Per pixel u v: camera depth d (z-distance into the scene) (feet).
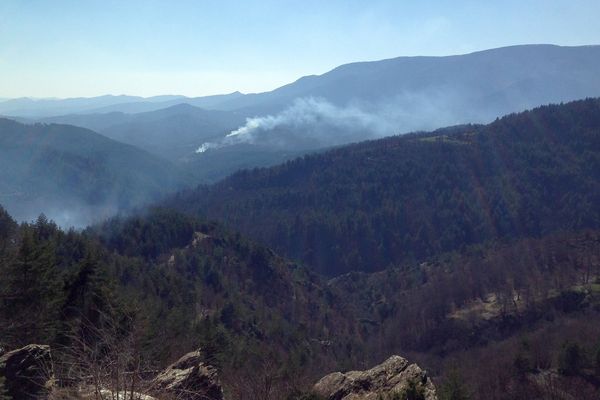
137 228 310.65
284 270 325.42
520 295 280.51
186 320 131.95
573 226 439.22
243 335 181.06
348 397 44.16
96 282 76.79
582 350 161.27
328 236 479.41
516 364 170.50
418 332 273.54
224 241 326.44
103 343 25.29
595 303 250.16
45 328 64.64
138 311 29.14
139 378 24.86
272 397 45.93
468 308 283.38
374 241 473.26
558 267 296.30
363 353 227.81
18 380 28.99
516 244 355.56
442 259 393.50
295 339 194.49
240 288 276.82
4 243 95.81
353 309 330.54
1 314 67.00
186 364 45.06
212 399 38.40
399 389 38.70
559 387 153.89
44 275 74.23
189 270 271.08
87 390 26.16
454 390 90.68
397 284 370.32
